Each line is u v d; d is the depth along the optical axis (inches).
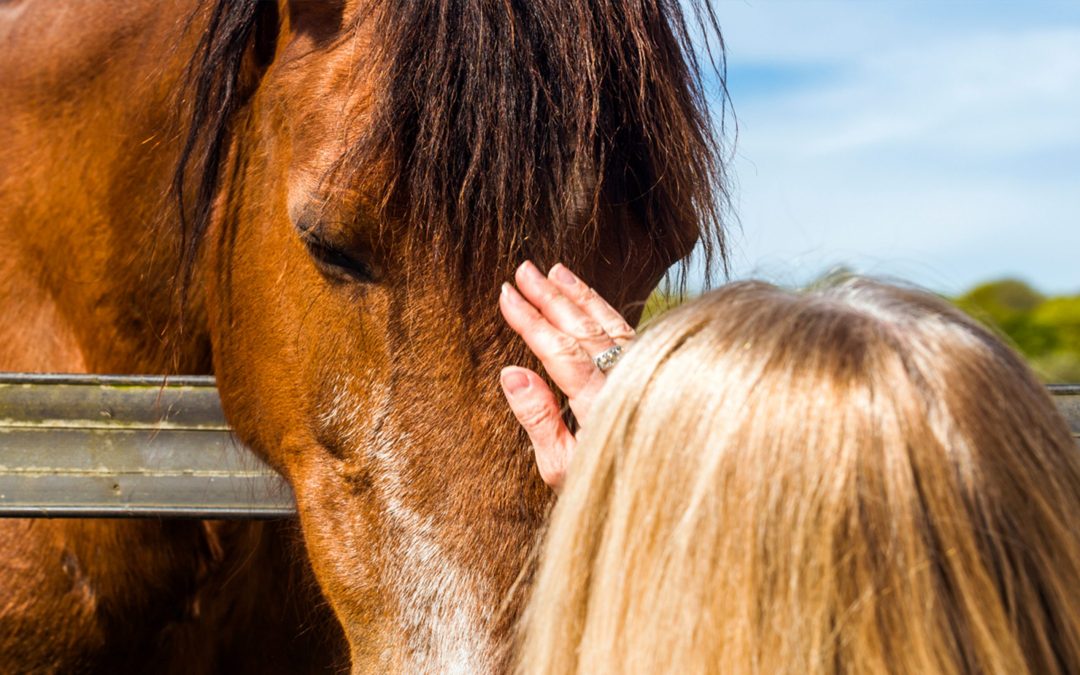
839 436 32.9
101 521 79.1
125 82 76.8
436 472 50.2
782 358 34.7
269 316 62.3
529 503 48.8
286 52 60.2
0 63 85.4
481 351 50.2
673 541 34.6
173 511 72.3
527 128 49.8
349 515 55.7
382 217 51.3
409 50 51.2
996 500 32.5
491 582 48.2
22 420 70.9
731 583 33.4
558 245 50.2
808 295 38.2
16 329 82.4
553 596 37.6
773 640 32.8
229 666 87.7
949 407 33.0
